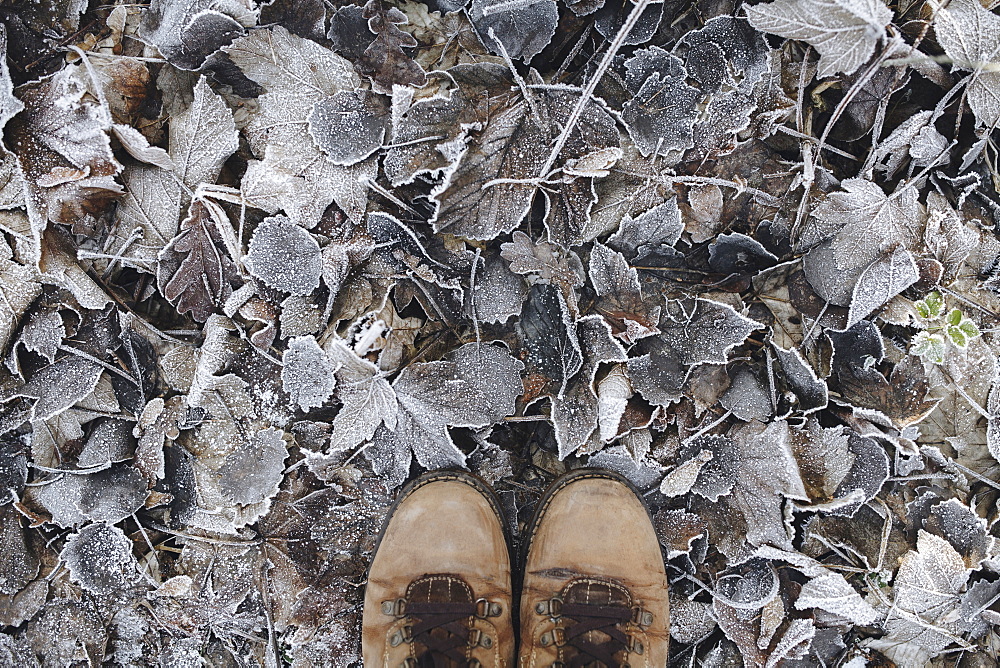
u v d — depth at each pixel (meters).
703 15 0.81
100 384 0.81
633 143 0.81
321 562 0.83
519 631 0.85
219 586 0.82
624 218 0.80
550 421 0.83
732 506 0.82
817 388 0.80
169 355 0.81
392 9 0.78
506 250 0.79
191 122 0.79
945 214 0.81
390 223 0.79
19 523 0.82
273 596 0.82
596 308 0.81
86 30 0.80
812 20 0.75
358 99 0.79
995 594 0.83
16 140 0.78
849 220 0.80
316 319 0.80
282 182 0.79
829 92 0.82
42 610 0.83
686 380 0.81
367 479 0.83
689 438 0.82
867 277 0.80
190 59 0.79
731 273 0.83
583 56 0.82
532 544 0.83
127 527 0.83
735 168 0.82
